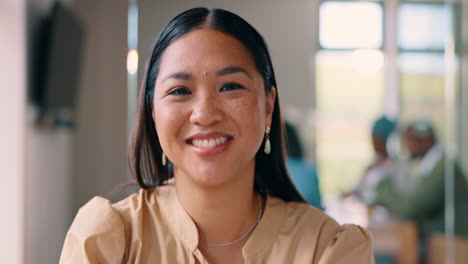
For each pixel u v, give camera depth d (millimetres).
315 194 2162
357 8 3070
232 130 865
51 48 2729
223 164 870
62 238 3297
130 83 3207
